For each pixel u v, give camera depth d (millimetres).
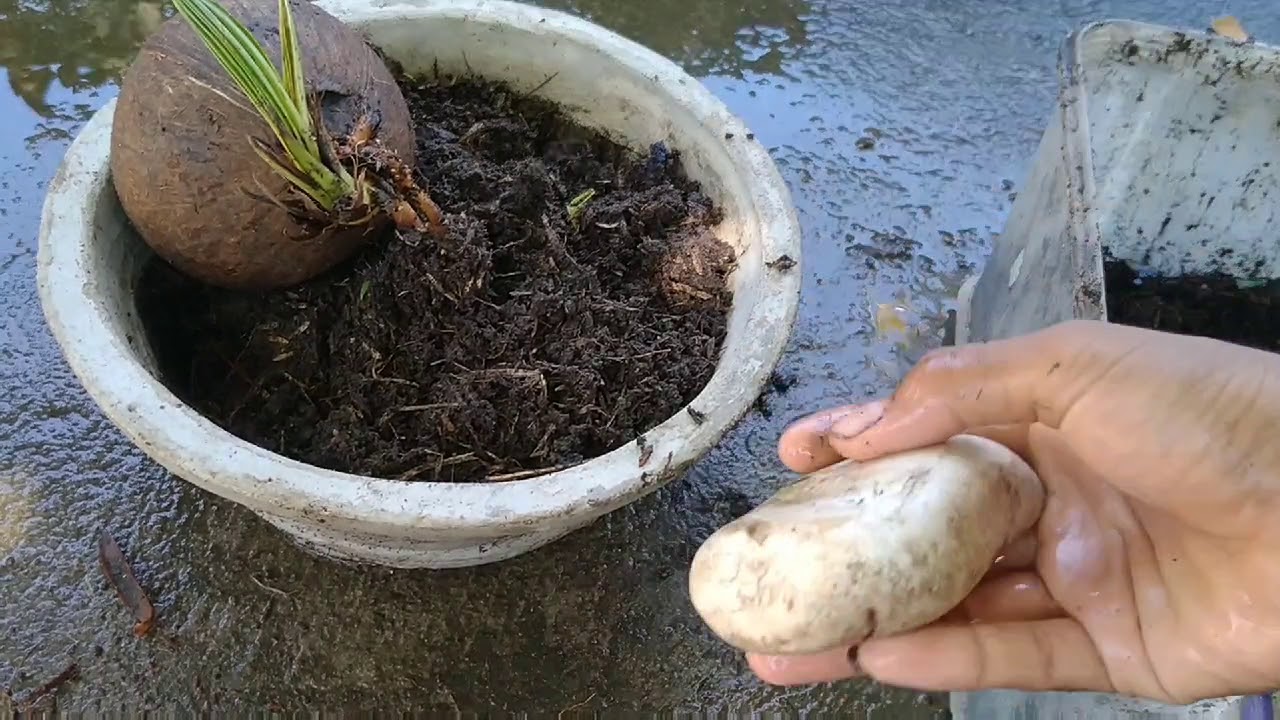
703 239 425
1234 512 310
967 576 295
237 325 413
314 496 332
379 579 471
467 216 405
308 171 351
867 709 471
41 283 352
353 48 379
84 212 369
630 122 448
